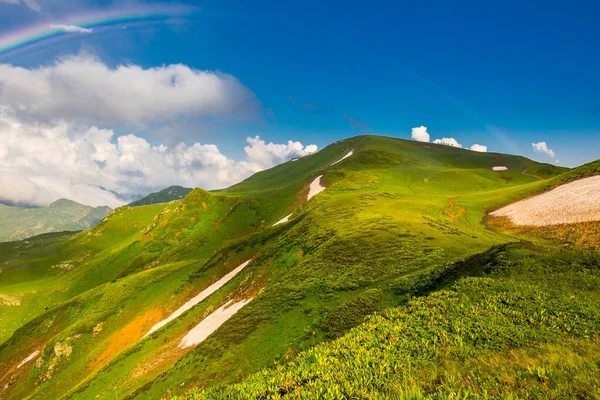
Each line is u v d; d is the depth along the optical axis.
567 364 10.02
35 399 57.78
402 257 34.97
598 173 64.94
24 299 120.12
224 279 69.50
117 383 39.50
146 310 72.06
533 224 52.00
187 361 32.78
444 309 17.36
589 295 16.72
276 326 31.28
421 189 112.50
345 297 30.75
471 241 38.62
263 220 129.75
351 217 59.19
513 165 178.50
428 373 11.15
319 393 10.50
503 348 12.87
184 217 132.88
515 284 19.05
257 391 11.32
